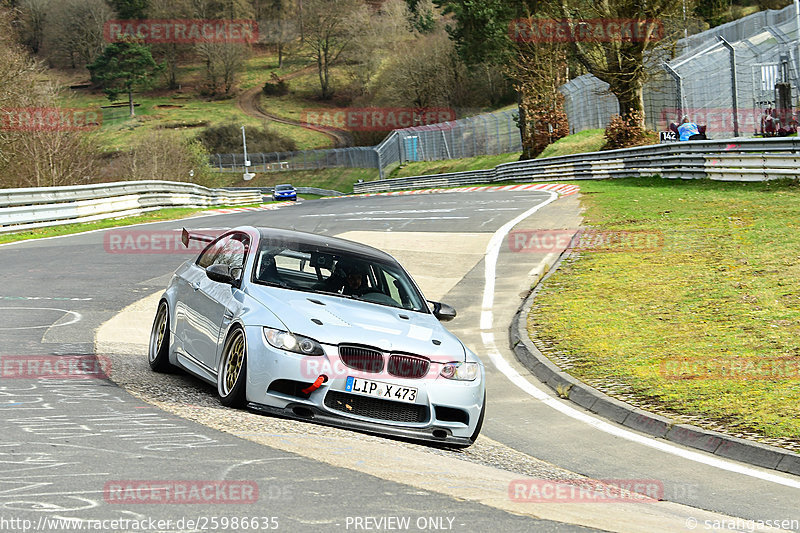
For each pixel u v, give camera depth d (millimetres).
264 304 10219
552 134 83500
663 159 48875
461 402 10070
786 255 23094
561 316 19672
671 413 12523
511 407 13633
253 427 9000
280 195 102750
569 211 38156
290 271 11180
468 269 27141
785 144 37250
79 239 35062
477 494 7438
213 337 10711
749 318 17578
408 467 8211
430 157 125188
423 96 162625
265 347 9617
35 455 7234
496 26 98125
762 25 66250
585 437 11906
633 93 63875
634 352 16109
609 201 40031
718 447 11203
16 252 29531
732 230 27797
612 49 62844
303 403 9469
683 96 59875
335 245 12070
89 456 7316
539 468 9945
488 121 109812
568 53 82125
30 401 9594
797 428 11453
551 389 14898
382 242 32375
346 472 7559
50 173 58844
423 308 11625
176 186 60844
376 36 198125
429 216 40844
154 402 10055
